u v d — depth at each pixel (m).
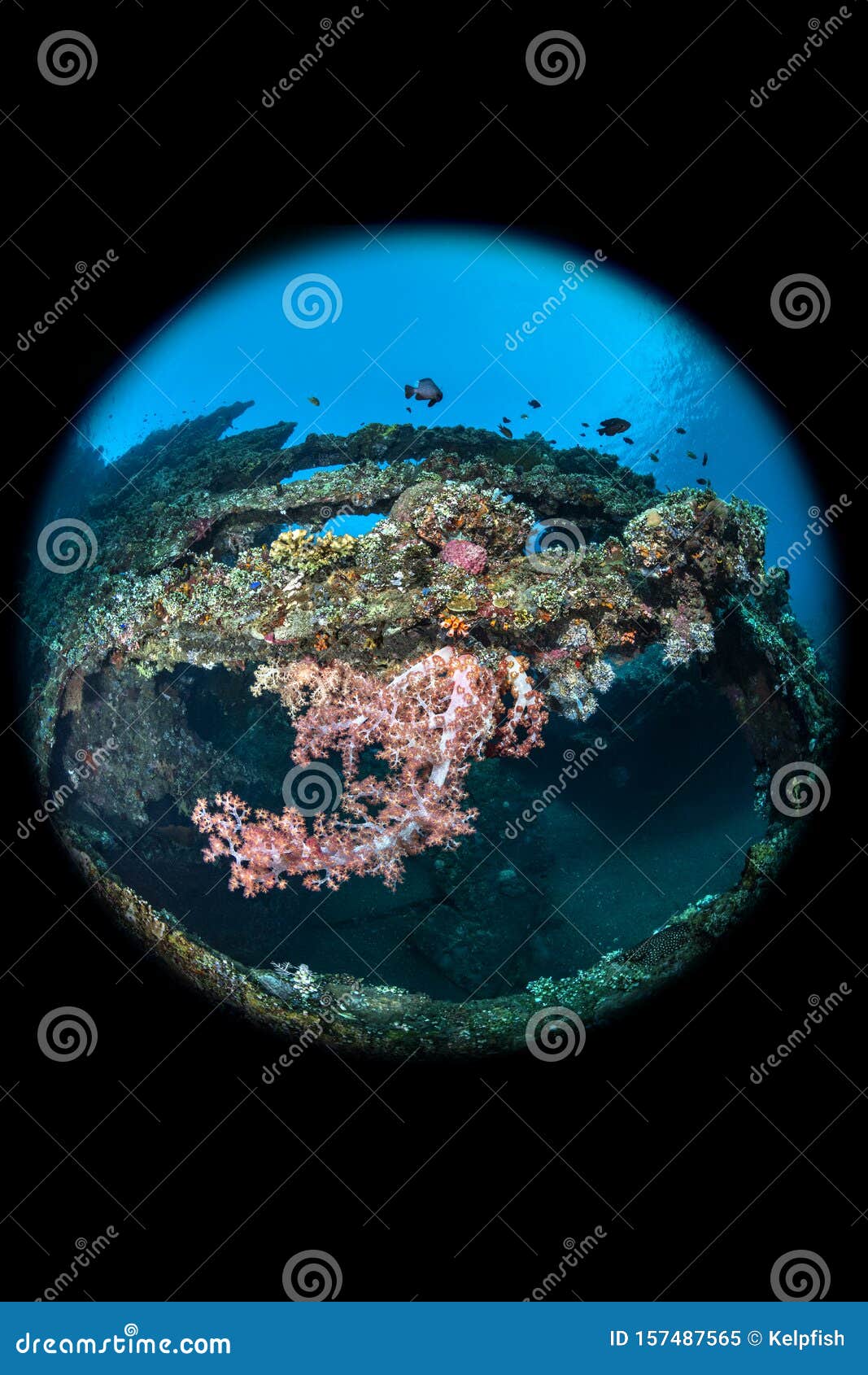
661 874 10.99
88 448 9.21
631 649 7.42
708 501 7.24
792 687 7.81
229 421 10.02
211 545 8.12
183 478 8.57
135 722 9.00
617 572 7.17
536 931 9.91
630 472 8.51
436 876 10.55
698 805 12.12
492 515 7.24
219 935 8.98
